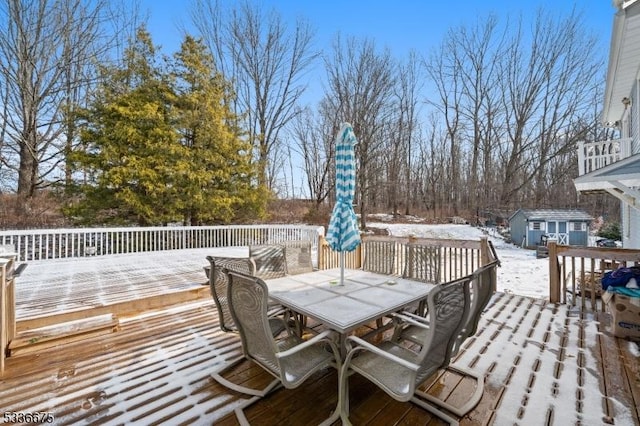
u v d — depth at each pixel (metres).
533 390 2.13
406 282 2.98
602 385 2.19
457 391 2.12
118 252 8.48
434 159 25.55
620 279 3.08
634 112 6.25
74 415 1.90
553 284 4.21
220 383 2.23
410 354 2.04
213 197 10.67
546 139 18.75
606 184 5.25
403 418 1.86
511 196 19.19
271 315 2.70
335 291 2.65
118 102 9.59
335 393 2.12
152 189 9.50
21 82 10.63
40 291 4.59
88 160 9.23
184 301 4.46
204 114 10.70
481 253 4.38
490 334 3.13
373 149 17.45
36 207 10.84
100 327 3.20
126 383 2.25
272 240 11.02
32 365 2.52
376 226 17.73
